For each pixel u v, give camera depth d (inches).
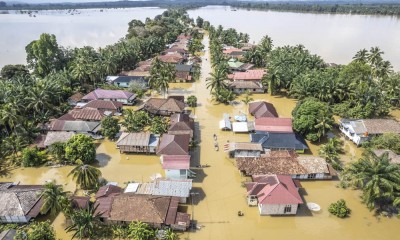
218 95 4052.7
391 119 3348.9
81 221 1859.0
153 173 2596.0
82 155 2625.5
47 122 3302.2
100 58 5049.2
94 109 3422.7
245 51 6338.6
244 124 3289.9
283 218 2098.9
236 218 2097.7
